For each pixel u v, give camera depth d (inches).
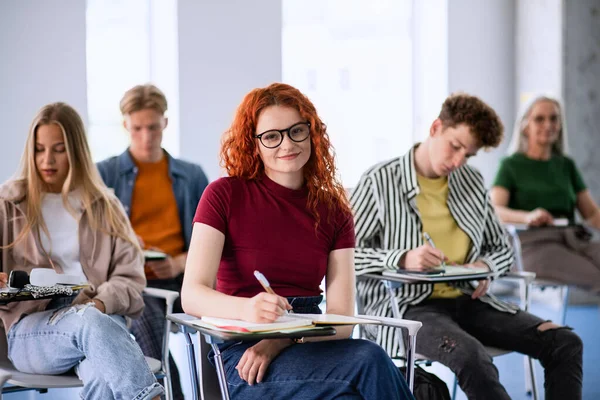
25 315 101.7
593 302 254.5
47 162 108.5
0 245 106.8
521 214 181.3
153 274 144.0
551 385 111.7
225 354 90.1
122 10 221.6
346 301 94.2
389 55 257.1
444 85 256.1
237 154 93.2
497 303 121.1
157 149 154.3
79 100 202.8
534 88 257.8
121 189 152.6
